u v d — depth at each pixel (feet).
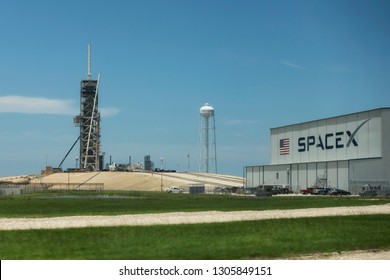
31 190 557.74
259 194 458.09
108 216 170.30
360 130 436.76
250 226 129.08
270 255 89.61
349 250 95.55
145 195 455.22
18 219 158.61
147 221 148.05
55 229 123.34
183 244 98.89
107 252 90.53
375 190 402.72
